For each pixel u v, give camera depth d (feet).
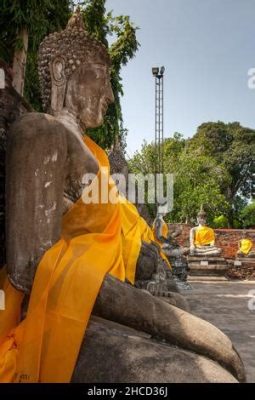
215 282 59.16
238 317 29.32
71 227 7.77
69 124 9.00
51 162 7.13
